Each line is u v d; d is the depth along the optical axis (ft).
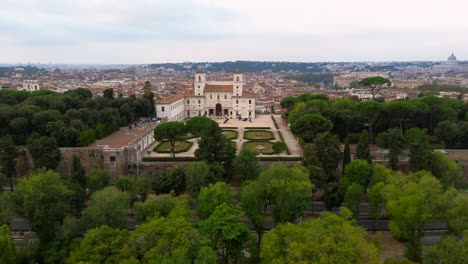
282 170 319.06
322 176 367.45
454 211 282.36
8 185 445.37
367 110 566.77
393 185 318.24
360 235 220.64
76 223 288.30
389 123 587.27
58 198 295.28
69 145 503.20
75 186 338.95
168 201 297.74
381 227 337.31
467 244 230.68
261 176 317.83
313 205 385.29
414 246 273.33
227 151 406.82
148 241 229.66
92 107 652.07
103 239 235.40
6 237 243.19
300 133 551.59
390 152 452.35
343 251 199.21
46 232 276.21
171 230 226.38
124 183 362.33
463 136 529.04
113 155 467.52
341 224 230.27
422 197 290.35
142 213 290.15
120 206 284.20
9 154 419.95
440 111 591.78
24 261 257.34
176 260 200.85
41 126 524.11
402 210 288.51
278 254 218.18
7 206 296.10
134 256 222.69
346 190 346.13
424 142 426.51
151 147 564.71
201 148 413.59
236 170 406.21
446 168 403.13
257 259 255.91
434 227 336.49
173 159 489.67
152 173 474.49
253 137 632.38
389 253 292.20
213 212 262.06
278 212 302.66
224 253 265.54
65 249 255.91
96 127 556.10
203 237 232.73
